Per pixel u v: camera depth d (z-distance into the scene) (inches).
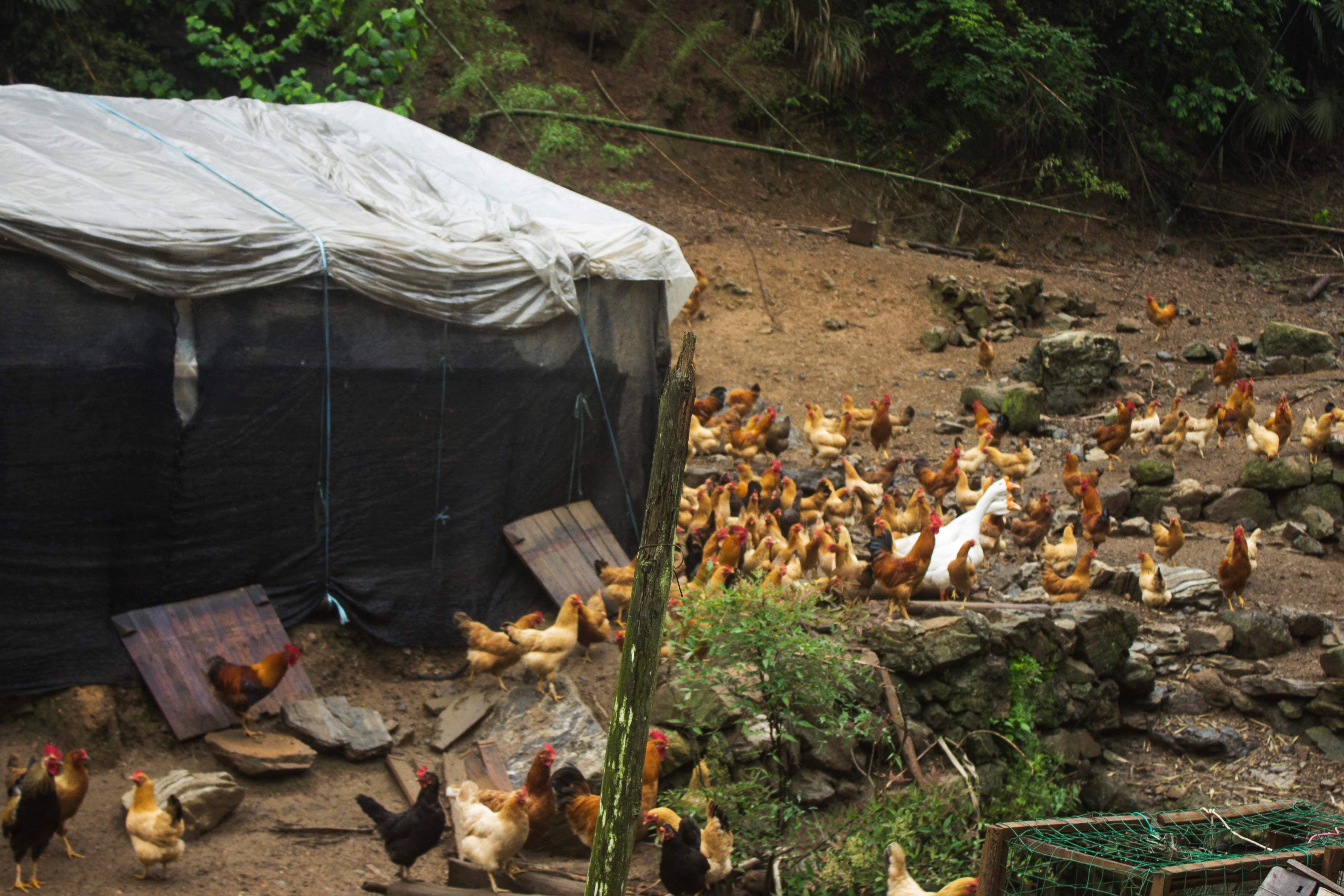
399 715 289.3
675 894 223.1
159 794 232.1
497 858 220.2
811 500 413.1
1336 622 382.0
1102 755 342.6
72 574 255.8
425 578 317.1
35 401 247.0
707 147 863.1
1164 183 989.2
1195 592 399.9
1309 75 1054.4
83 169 293.0
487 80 765.3
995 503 390.9
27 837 200.5
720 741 269.0
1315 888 150.3
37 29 579.2
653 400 389.1
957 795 266.1
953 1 878.4
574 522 354.6
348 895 223.3
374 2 637.3
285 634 285.4
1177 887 166.7
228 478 281.7
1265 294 844.6
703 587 273.3
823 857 245.1
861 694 291.9
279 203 311.0
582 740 271.4
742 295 678.5
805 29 903.7
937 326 689.0
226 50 563.8
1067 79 910.4
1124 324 719.1
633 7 885.8
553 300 336.2
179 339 272.1
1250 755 341.1
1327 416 466.0
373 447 305.4
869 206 890.1
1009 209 928.9
